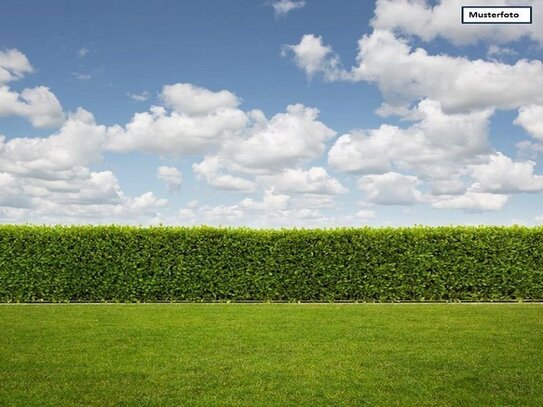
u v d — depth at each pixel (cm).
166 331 1219
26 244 1922
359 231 1939
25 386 802
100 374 862
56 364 923
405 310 1595
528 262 1922
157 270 1922
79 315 1484
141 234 1934
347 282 1922
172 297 1925
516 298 1919
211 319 1401
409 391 782
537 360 952
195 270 1931
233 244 1936
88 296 1920
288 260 1934
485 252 1928
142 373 869
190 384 813
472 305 1742
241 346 1060
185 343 1088
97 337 1149
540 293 1916
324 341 1109
